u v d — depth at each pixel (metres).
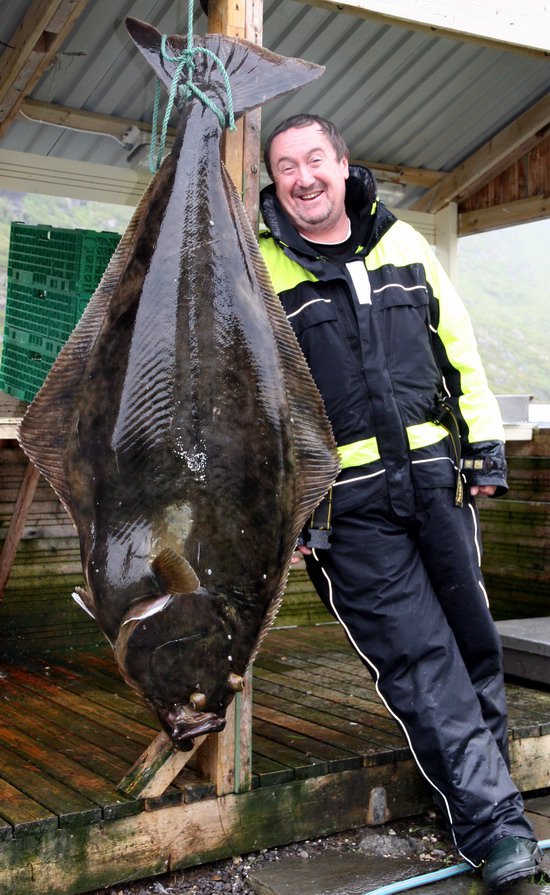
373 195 3.00
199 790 2.86
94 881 2.69
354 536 2.91
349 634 2.96
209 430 2.30
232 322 2.38
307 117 2.94
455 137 5.89
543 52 3.63
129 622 2.14
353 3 3.10
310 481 2.51
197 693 2.20
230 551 2.28
